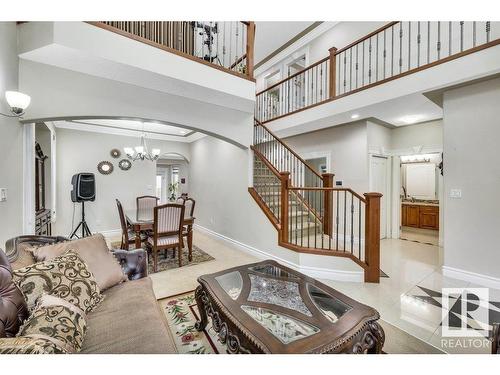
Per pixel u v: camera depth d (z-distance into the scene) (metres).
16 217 2.23
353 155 4.52
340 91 4.84
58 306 1.16
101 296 1.54
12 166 2.15
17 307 1.14
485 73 2.41
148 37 3.25
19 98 1.80
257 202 3.73
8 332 1.05
